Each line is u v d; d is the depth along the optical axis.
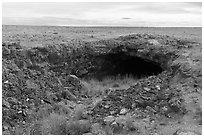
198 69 13.77
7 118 11.27
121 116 11.52
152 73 18.66
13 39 17.75
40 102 13.06
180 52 16.48
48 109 12.73
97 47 18.23
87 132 10.43
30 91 13.32
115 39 19.19
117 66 19.02
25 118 11.68
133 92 13.59
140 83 14.42
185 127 10.06
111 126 10.54
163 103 12.07
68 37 20.25
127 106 12.34
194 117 10.62
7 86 12.81
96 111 12.38
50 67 15.93
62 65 16.62
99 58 18.17
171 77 14.48
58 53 16.47
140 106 12.26
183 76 13.80
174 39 19.36
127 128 10.37
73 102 14.22
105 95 15.25
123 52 18.38
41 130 10.72
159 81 14.38
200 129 9.74
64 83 15.65
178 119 10.77
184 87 12.85
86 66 17.75
